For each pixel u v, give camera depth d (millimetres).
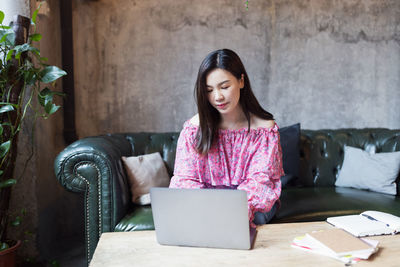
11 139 2080
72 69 3154
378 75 3701
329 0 3588
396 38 3705
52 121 3023
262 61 3525
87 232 2131
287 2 3527
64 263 2646
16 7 2465
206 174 1796
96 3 3316
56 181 3127
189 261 1147
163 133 3041
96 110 3375
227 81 1571
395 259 1136
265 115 1771
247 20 3482
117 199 2127
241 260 1146
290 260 1140
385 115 3717
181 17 3410
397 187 2760
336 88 3645
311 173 3002
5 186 2041
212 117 1725
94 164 2121
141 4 3367
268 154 1712
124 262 1148
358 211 2250
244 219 1203
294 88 3582
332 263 1110
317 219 2193
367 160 2859
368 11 3654
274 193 1610
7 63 2117
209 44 3447
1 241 2170
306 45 3578
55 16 3111
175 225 1271
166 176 2686
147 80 3412
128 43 3375
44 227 2764
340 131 3172
